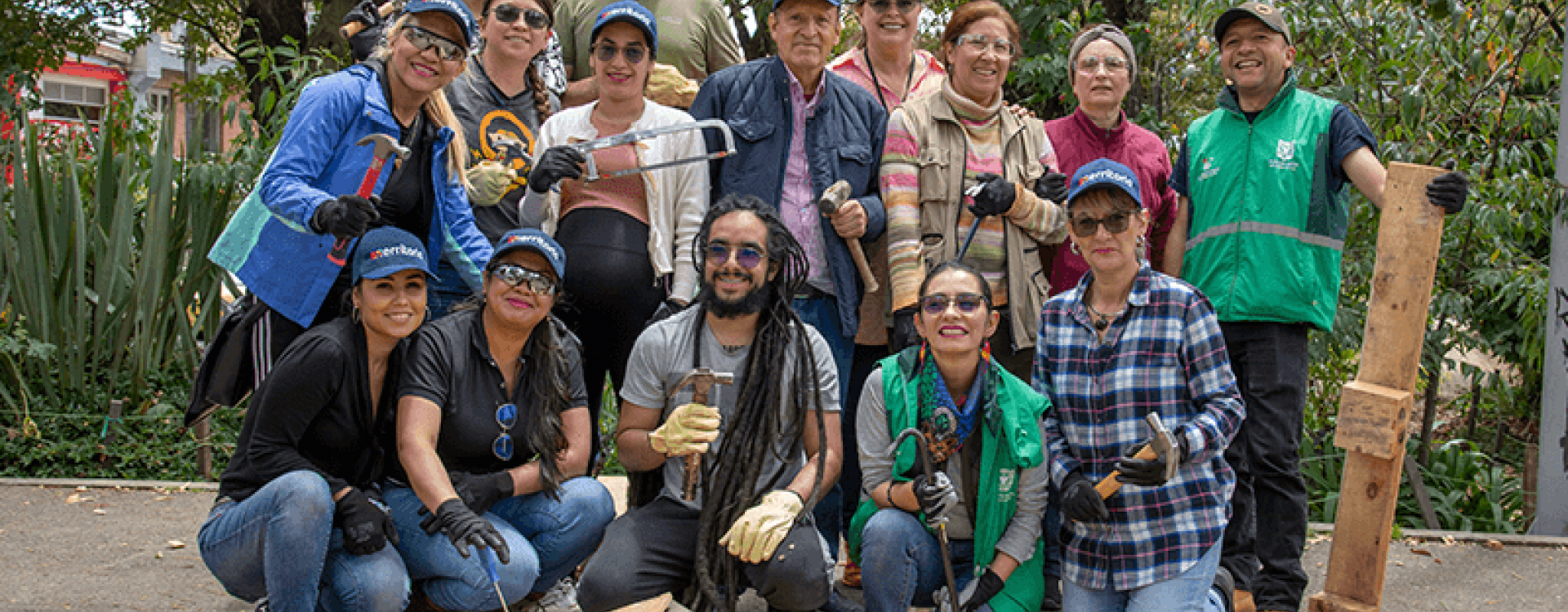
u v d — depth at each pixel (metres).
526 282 3.05
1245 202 3.86
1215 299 3.89
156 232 5.99
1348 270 6.04
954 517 3.31
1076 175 3.19
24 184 5.78
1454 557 4.69
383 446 3.18
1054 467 3.16
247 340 3.30
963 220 3.91
